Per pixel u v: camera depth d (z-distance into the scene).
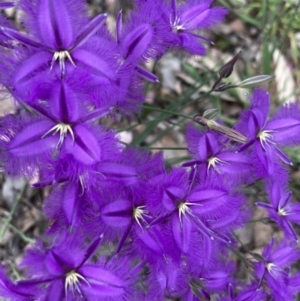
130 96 0.17
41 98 0.16
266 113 0.19
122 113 0.18
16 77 0.15
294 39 0.37
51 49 0.16
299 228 0.32
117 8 0.33
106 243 0.19
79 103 0.16
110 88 0.16
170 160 0.27
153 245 0.17
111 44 0.16
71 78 0.15
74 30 0.16
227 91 0.35
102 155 0.16
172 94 0.34
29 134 0.16
